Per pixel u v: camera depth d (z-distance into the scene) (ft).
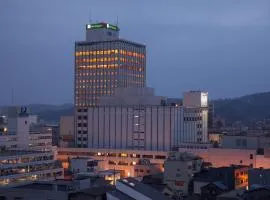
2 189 380.17
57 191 358.23
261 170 504.84
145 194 331.57
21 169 630.74
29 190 367.86
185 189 557.33
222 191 462.60
